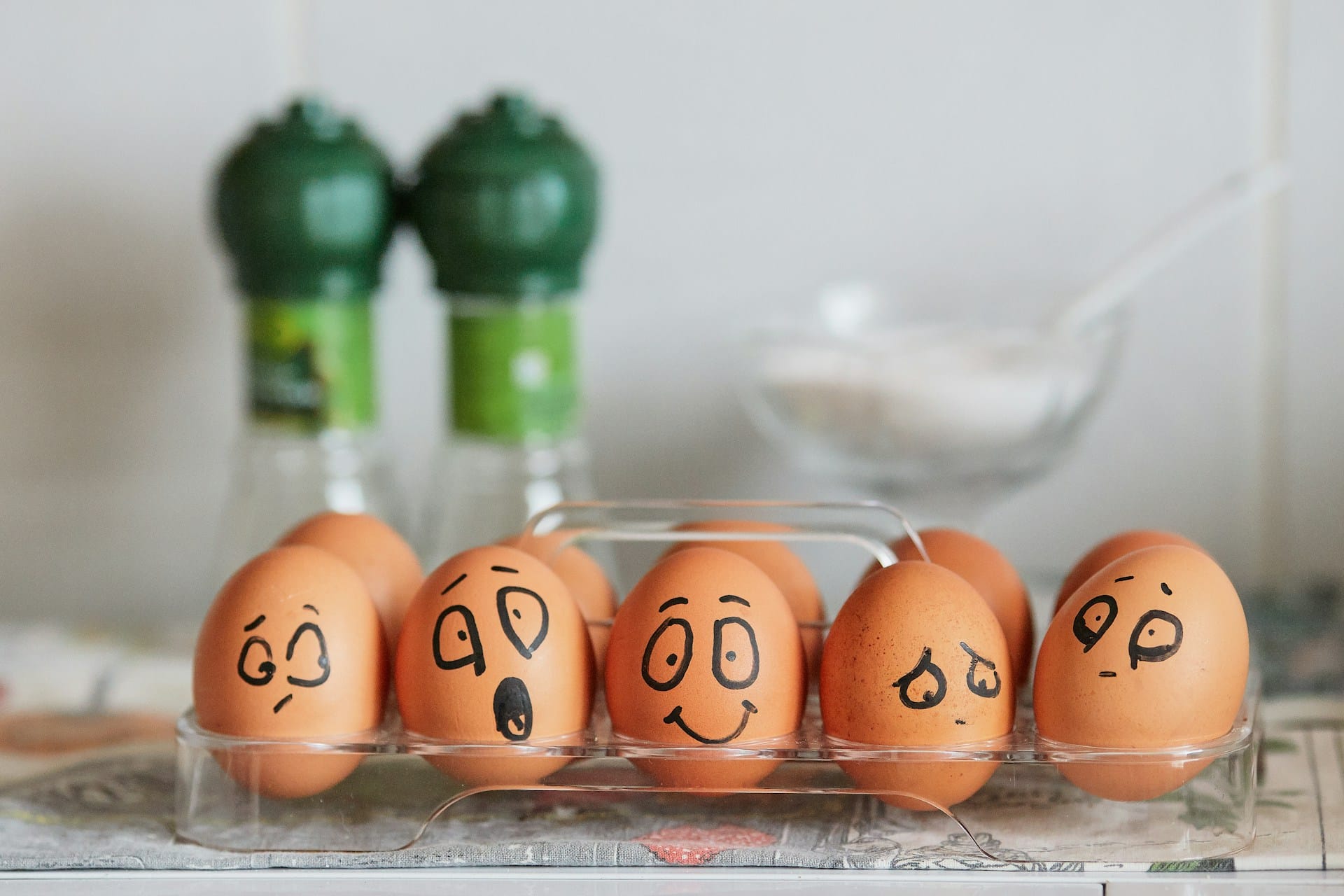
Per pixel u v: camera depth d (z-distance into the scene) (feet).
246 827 1.76
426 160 2.36
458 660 1.72
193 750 1.77
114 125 2.81
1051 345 2.31
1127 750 1.69
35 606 2.92
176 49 2.79
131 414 2.88
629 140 2.78
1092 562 1.87
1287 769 1.95
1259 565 2.78
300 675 1.72
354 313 2.39
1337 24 2.64
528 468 2.42
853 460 2.41
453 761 1.73
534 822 1.82
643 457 2.85
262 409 2.38
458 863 1.76
